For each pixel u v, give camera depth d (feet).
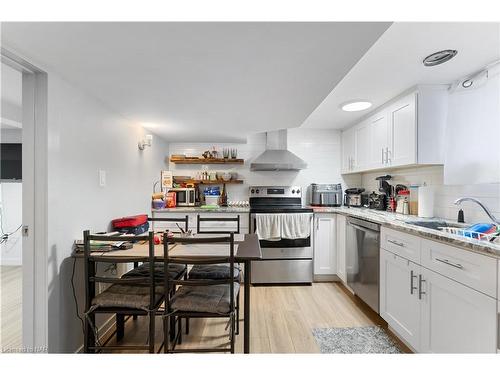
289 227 11.28
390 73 7.31
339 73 5.42
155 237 7.06
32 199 5.29
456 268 4.92
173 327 6.85
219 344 6.92
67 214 5.91
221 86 6.16
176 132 11.28
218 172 13.93
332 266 11.71
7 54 4.61
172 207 12.44
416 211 9.46
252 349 6.67
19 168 13.10
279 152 13.39
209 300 5.60
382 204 11.24
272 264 11.34
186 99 7.07
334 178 13.98
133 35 4.07
